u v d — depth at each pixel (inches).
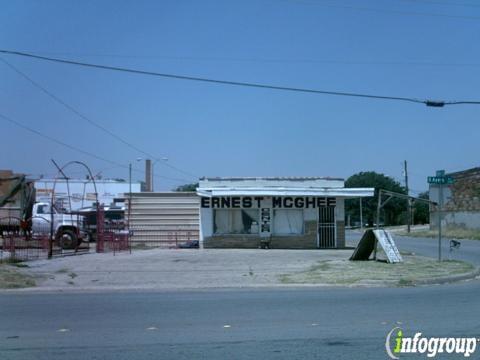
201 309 446.0
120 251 1069.1
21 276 655.8
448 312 427.5
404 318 402.0
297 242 1217.4
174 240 1274.6
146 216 1286.9
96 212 1202.0
